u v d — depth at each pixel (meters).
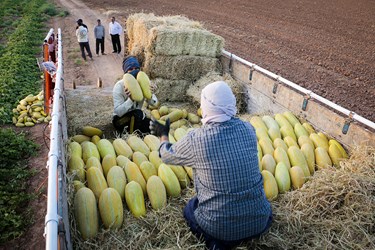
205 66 8.52
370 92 11.28
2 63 13.05
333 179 4.40
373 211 3.96
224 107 3.27
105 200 3.87
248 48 16.75
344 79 12.50
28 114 9.00
